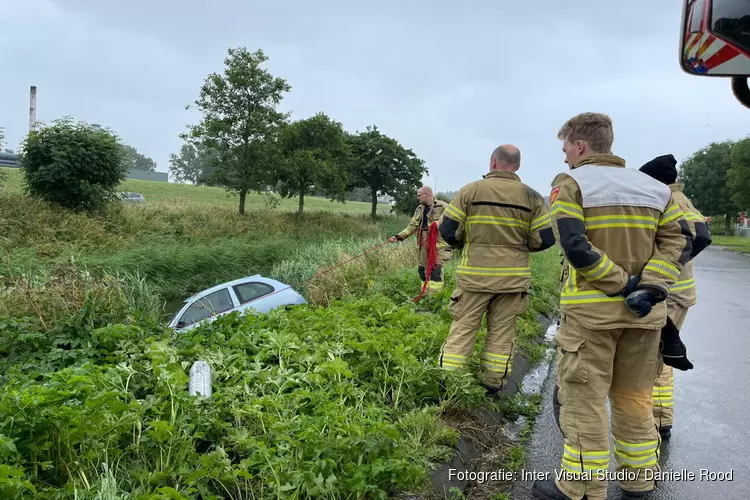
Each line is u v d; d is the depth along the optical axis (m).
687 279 4.00
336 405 3.65
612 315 2.97
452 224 4.60
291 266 14.72
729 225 58.97
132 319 6.66
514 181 4.59
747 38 1.78
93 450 2.99
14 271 10.55
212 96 25.30
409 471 3.05
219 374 4.41
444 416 4.33
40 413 2.91
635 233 3.00
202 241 19.98
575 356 3.12
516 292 4.58
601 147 3.20
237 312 6.25
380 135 37.59
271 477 2.96
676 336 3.38
